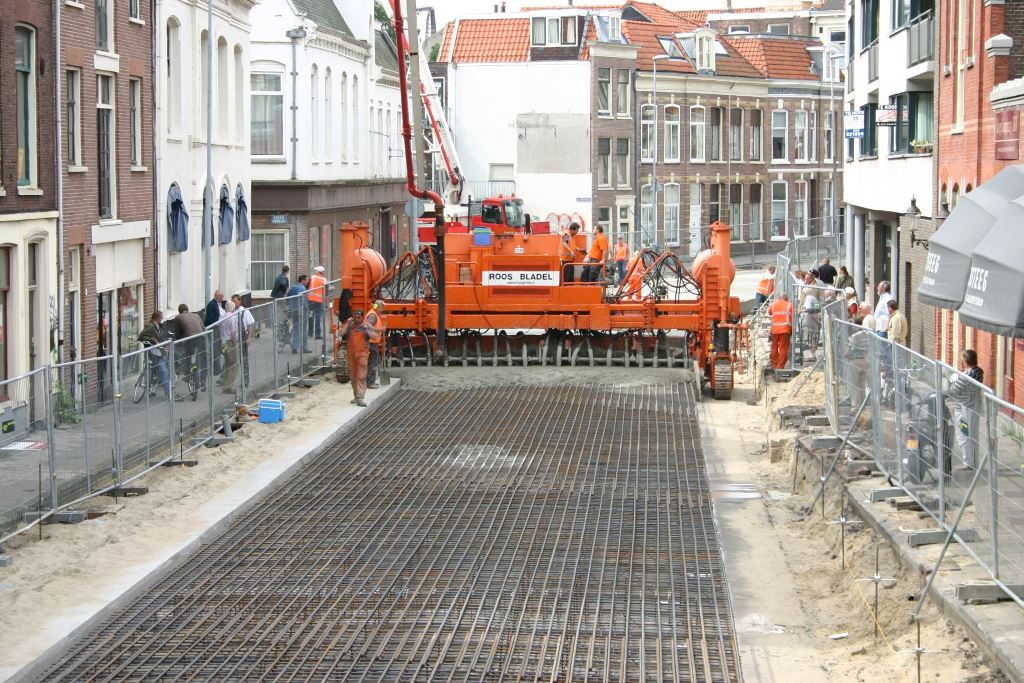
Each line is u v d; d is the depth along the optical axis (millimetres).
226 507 16906
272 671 11359
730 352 27062
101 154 26766
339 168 48906
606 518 16781
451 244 28938
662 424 23375
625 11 68812
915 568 12938
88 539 15227
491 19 63031
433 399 26047
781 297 28453
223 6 35406
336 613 12930
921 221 31078
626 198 63250
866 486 16188
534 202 62125
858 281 45938
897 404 15609
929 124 34219
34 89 22953
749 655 11930
